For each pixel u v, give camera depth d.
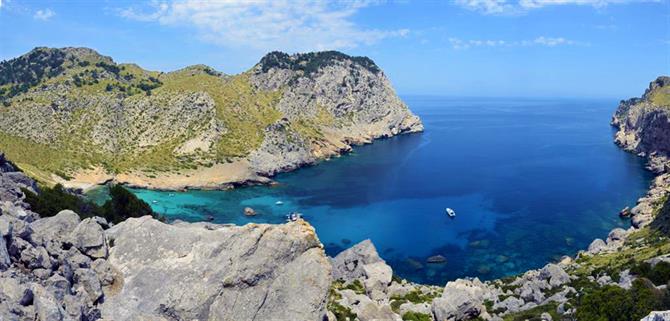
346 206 181.12
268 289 39.72
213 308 37.56
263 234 42.09
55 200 80.62
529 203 178.25
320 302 40.22
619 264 88.19
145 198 192.62
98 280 36.53
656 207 150.38
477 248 133.88
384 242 140.25
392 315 61.25
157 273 39.03
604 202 178.50
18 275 30.41
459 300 70.88
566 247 133.38
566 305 64.81
